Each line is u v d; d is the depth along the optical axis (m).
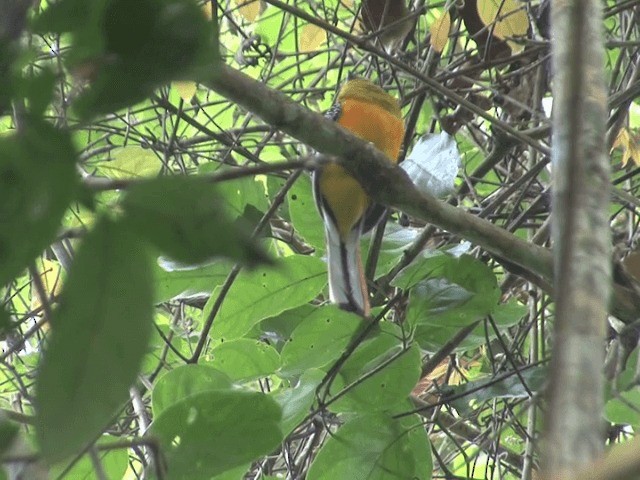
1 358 7.46
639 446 2.07
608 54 11.70
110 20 2.60
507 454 10.33
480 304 7.78
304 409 7.47
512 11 9.42
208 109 12.84
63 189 2.52
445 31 9.79
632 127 12.90
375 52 8.47
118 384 2.65
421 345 8.27
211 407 5.66
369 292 9.91
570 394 2.31
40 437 2.64
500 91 10.31
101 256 2.59
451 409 9.99
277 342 9.59
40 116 2.56
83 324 2.62
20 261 2.53
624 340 8.16
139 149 9.46
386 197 6.83
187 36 2.62
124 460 6.78
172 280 8.54
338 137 6.43
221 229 2.49
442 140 8.11
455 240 9.90
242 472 6.53
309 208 9.00
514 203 10.30
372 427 7.82
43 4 8.91
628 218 10.63
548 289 8.00
